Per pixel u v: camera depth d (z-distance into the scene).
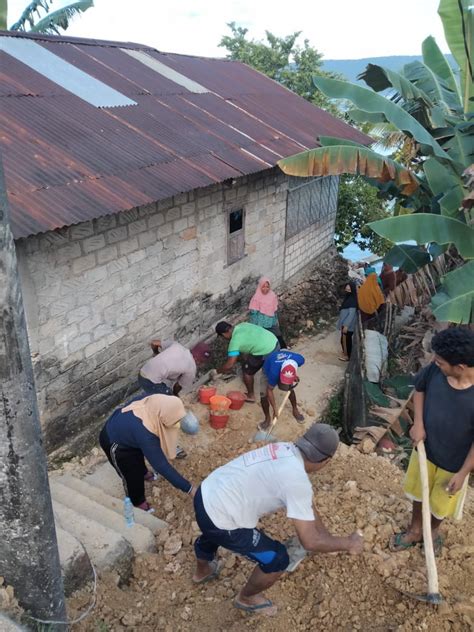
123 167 5.86
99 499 4.92
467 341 2.95
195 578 3.74
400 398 7.39
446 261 8.20
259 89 10.78
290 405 7.08
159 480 5.27
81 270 5.69
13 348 2.21
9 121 5.78
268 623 3.38
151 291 6.86
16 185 4.83
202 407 6.82
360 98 6.86
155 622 3.44
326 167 7.00
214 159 6.94
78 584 3.39
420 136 6.67
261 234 9.23
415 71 8.78
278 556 3.20
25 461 2.39
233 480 3.05
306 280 11.24
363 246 15.27
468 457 3.21
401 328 9.44
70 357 5.78
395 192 8.72
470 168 6.55
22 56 7.32
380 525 4.01
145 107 7.61
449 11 7.87
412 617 3.31
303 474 2.96
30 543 2.56
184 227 7.20
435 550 3.78
